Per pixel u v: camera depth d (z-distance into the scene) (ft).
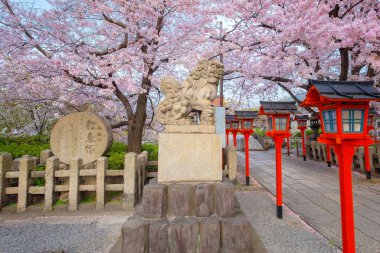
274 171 27.84
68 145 18.76
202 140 10.11
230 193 9.12
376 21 20.58
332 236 11.51
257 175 25.82
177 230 8.46
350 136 7.58
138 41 22.00
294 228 12.66
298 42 24.79
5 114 33.71
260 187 20.58
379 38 21.56
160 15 22.22
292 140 62.34
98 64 20.76
